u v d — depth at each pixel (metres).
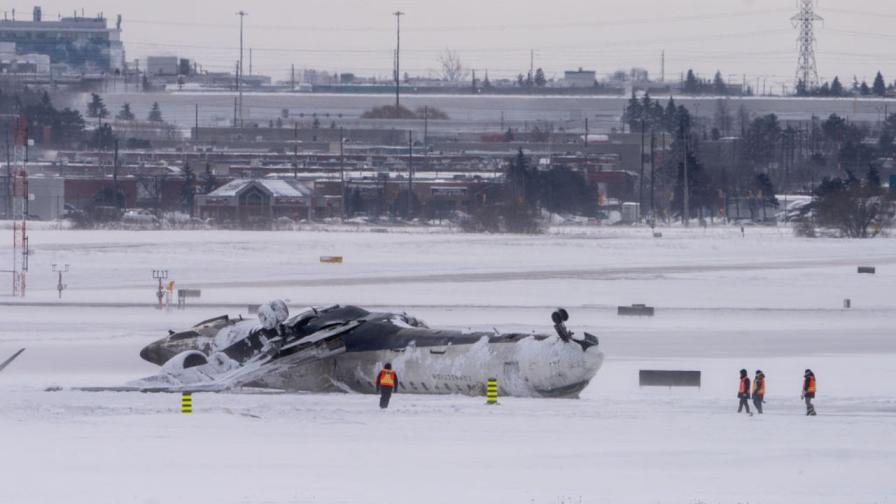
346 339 152.12
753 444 118.75
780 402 152.75
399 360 148.12
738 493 96.62
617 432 124.94
